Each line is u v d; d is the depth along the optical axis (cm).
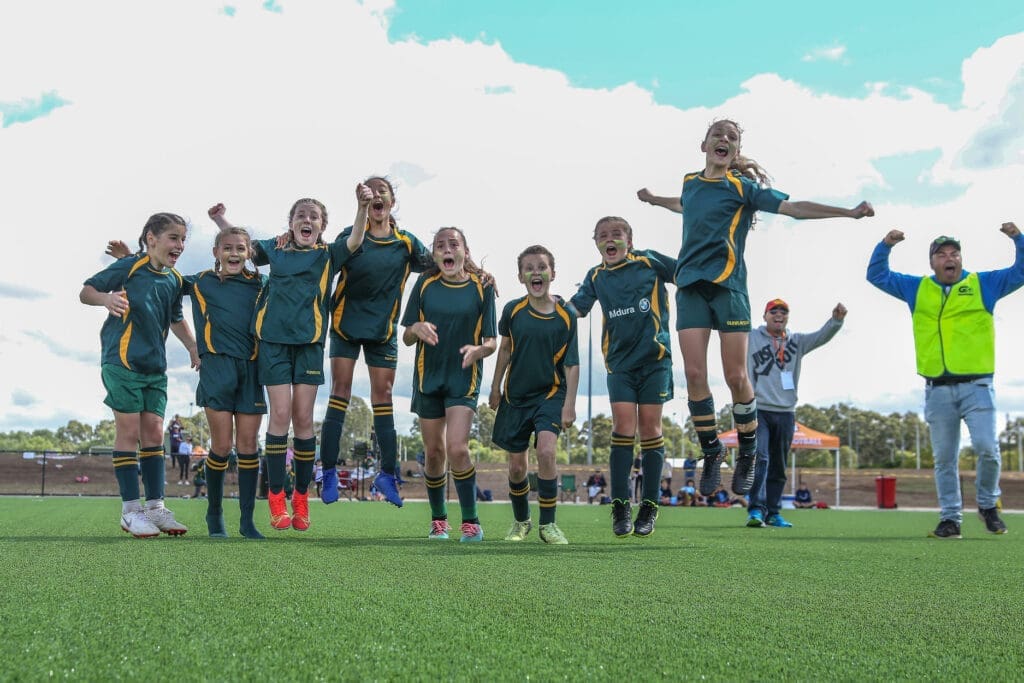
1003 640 226
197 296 584
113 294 516
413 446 6538
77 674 167
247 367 587
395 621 231
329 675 171
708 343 569
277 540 533
